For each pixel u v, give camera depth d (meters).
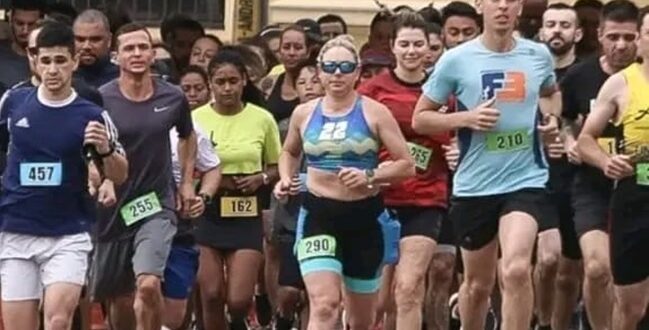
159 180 22.95
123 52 22.94
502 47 21.58
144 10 35.22
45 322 20.81
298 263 23.61
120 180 21.27
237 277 24.83
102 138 20.86
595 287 23.41
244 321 25.00
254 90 26.12
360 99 21.53
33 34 22.19
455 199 21.88
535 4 27.88
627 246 21.72
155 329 22.88
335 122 21.39
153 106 22.98
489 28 21.55
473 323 22.56
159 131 22.91
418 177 23.19
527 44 21.69
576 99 24.22
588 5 27.66
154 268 22.61
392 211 23.12
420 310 23.02
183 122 23.39
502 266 21.20
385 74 23.70
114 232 22.95
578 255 24.98
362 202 21.34
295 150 22.30
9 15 26.91
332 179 21.36
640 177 21.53
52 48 20.86
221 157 25.03
